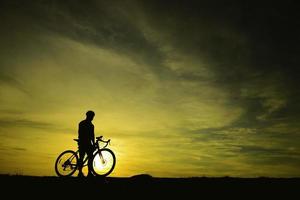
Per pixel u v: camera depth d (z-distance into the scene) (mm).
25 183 10227
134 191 9711
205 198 9281
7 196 9109
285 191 9867
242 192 9805
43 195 9289
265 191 9875
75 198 9125
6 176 11195
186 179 11055
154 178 11047
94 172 12062
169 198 9242
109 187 9984
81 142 12117
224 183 10594
